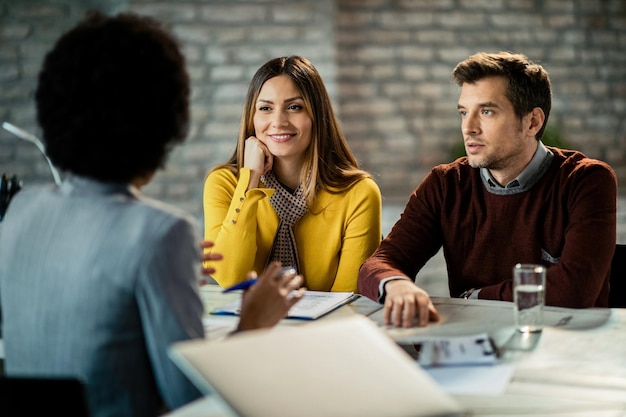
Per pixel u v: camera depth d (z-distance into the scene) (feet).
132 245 3.62
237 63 14.61
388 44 16.31
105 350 3.64
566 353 4.64
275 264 4.47
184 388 3.64
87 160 3.78
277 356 3.39
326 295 6.13
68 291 3.69
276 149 7.59
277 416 3.12
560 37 16.88
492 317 5.46
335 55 16.16
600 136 17.28
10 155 14.44
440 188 7.02
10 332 3.92
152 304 3.59
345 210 7.59
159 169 4.05
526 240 6.62
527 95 6.44
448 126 16.62
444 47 16.47
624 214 14.88
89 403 3.67
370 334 3.64
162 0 14.25
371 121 16.42
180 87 3.96
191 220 3.83
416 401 3.30
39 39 14.35
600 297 6.60
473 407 3.83
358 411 3.20
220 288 6.53
